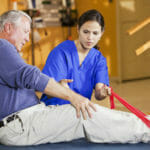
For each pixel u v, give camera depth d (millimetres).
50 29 5730
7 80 1434
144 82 5422
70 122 1454
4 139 1472
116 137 1457
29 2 5457
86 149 1419
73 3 5727
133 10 5688
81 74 1986
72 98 1455
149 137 1462
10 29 1540
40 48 5703
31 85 1424
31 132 1454
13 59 1421
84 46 1890
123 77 5750
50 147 1449
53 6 5656
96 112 1448
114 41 5859
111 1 5770
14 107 1491
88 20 1827
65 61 1967
